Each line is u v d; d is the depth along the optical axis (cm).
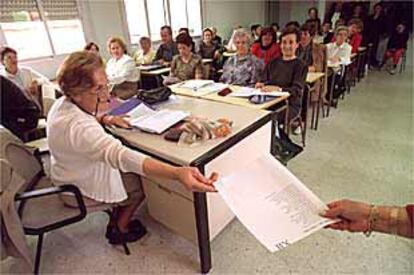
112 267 166
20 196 130
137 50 546
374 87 523
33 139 261
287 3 931
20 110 248
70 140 124
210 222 158
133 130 155
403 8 669
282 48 287
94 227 198
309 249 171
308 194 87
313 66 358
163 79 375
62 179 142
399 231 74
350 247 171
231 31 827
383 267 158
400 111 394
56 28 464
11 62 327
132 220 191
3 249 130
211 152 131
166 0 634
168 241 182
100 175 141
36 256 158
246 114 175
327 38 584
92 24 505
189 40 345
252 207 83
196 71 344
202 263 157
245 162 161
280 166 98
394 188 223
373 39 682
